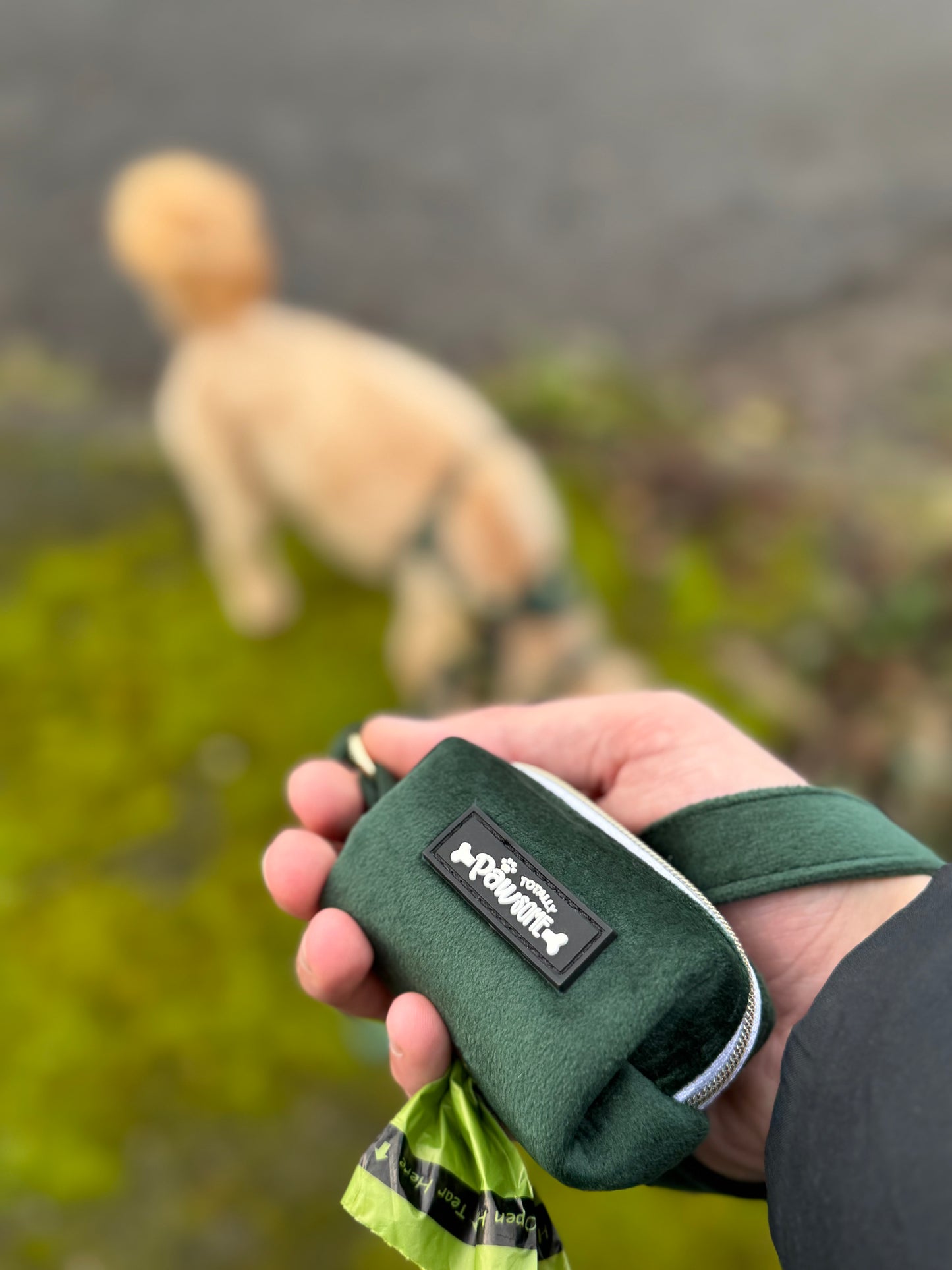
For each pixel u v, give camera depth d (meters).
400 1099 0.55
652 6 1.05
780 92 1.00
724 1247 0.49
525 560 0.63
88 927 0.61
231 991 0.59
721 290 0.91
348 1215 0.51
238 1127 0.54
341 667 0.73
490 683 0.68
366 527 0.63
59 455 0.84
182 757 0.69
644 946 0.20
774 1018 0.22
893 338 0.88
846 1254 0.15
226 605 0.76
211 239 0.59
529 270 0.92
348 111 0.98
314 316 0.86
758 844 0.25
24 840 0.65
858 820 0.25
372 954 0.23
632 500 0.80
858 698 0.71
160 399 0.87
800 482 0.81
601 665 0.68
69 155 0.95
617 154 0.97
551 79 1.01
